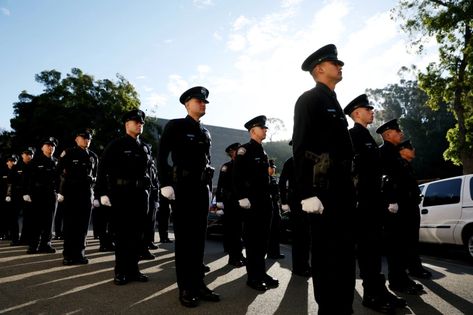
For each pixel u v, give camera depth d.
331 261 2.68
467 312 3.49
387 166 4.53
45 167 6.66
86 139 5.86
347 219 2.78
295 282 4.66
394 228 4.39
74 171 5.64
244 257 6.27
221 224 9.77
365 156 3.87
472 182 7.02
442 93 18.59
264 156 4.71
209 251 7.66
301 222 5.15
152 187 7.59
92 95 22.95
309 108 2.81
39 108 22.19
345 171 2.82
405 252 4.36
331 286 2.67
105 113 22.72
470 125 18.20
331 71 3.02
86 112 22.64
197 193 3.79
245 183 4.48
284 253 7.45
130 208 4.48
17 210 8.23
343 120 2.94
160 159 3.73
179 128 3.86
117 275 4.32
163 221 8.85
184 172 3.77
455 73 18.25
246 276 4.98
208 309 3.41
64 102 22.36
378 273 3.68
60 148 21.45
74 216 5.53
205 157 3.94
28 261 5.67
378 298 3.56
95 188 4.80
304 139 2.75
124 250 4.40
